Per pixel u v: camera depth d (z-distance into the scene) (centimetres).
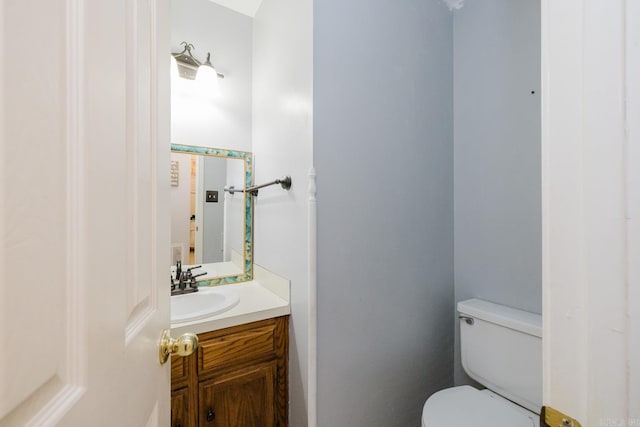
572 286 32
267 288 143
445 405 106
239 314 109
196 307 132
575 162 32
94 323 32
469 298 144
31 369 24
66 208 28
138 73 44
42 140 25
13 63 22
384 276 122
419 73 135
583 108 31
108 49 35
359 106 113
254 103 163
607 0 30
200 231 154
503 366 113
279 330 119
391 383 124
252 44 165
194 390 101
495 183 133
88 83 30
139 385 44
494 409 104
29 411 23
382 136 120
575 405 32
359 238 113
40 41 25
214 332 105
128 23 41
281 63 126
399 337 127
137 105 44
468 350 127
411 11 131
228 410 108
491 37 134
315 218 101
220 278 152
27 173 23
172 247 148
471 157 143
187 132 148
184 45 146
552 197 34
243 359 111
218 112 156
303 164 107
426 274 138
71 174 28
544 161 35
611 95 29
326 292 104
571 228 32
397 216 126
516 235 125
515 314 117
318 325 102
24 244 23
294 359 116
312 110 100
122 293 38
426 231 138
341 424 108
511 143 126
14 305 22
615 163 29
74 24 29
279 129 129
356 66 112
